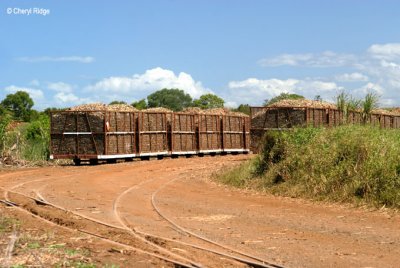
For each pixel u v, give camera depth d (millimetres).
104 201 15695
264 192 16797
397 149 15086
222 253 9117
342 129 17812
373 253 9086
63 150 29844
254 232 11008
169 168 25938
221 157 34719
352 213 12977
